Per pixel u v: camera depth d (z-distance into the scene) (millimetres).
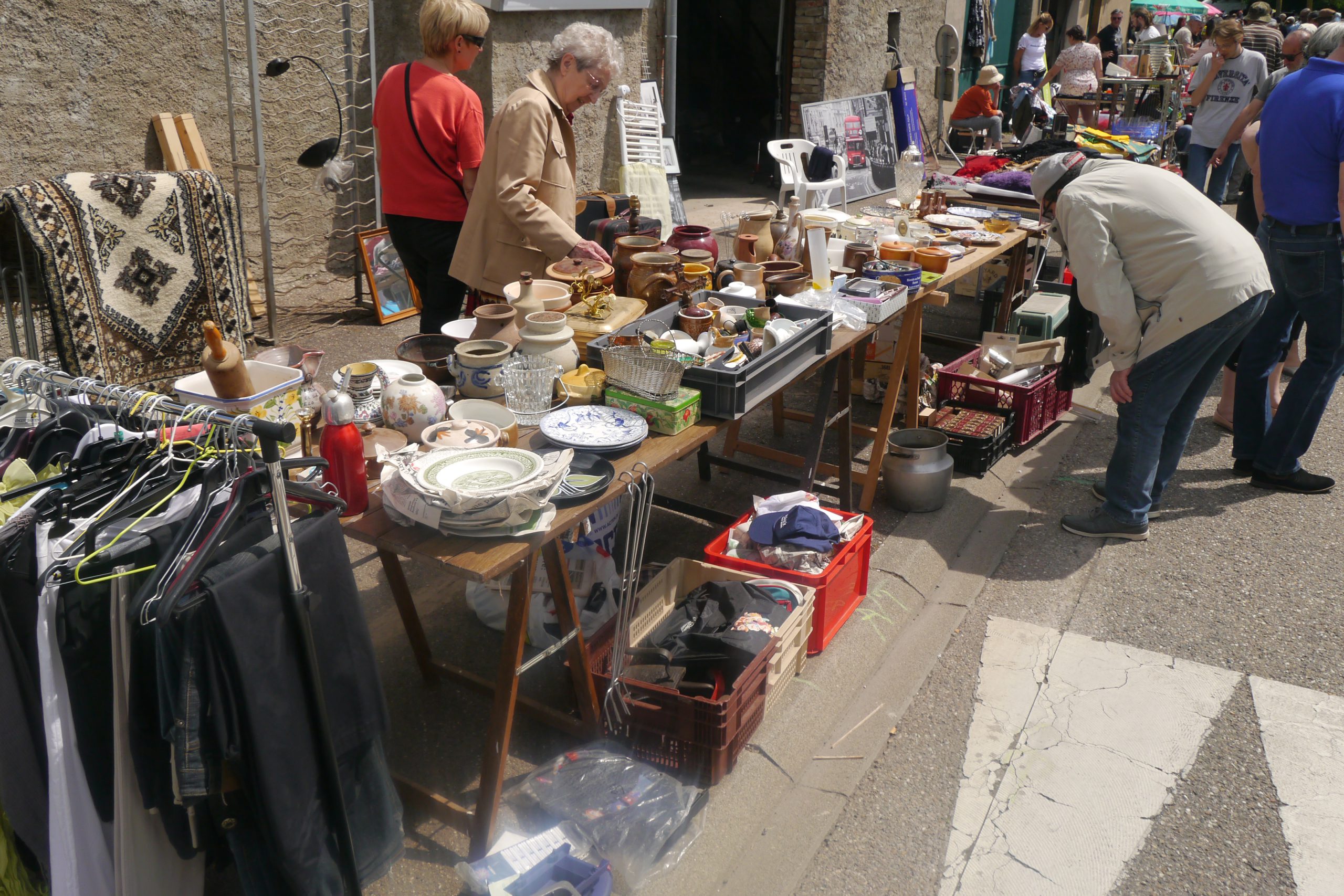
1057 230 3955
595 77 3545
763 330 3000
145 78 5328
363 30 6270
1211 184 8461
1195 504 4375
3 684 1805
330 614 1828
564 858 2273
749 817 2582
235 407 2184
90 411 2053
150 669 1709
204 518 1694
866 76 10742
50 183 3844
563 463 2127
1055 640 3408
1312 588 3713
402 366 2814
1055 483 4582
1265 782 2766
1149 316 3643
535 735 2840
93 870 1815
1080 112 8609
